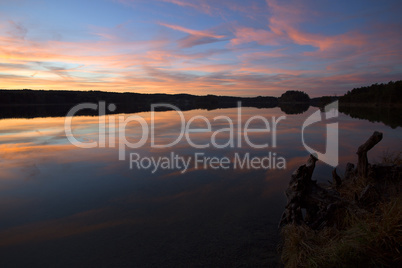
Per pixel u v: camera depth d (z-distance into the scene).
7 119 32.53
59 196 6.80
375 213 3.92
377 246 3.26
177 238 4.67
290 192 4.62
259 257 4.06
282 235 4.64
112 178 8.26
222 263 3.94
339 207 4.31
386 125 22.89
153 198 6.58
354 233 3.55
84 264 4.00
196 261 4.01
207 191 7.00
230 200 6.35
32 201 6.48
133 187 7.41
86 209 5.99
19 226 5.23
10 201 6.49
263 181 7.79
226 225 5.10
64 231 5.01
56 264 4.01
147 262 4.01
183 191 7.05
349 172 6.32
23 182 7.95
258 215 5.50
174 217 5.50
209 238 4.64
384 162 6.94
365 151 5.62
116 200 6.49
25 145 14.26
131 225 5.20
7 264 4.03
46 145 14.18
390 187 5.10
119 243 4.56
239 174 8.52
